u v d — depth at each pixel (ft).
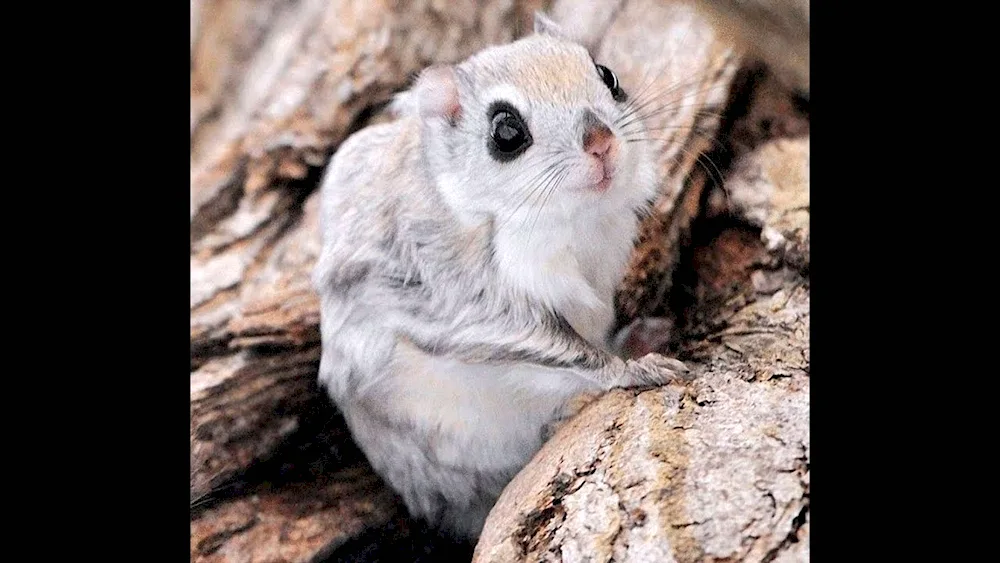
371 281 1.54
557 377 1.51
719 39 1.64
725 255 1.59
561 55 1.51
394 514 1.58
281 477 1.59
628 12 1.66
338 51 1.68
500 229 1.50
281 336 1.61
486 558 1.44
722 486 1.40
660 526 1.39
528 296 1.50
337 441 1.60
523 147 1.48
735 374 1.49
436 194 1.52
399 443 1.57
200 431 1.58
